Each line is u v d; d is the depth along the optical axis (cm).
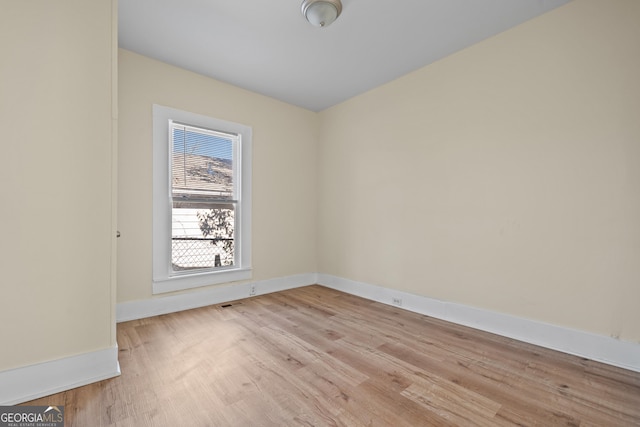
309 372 168
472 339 216
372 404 140
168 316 261
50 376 145
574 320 191
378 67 277
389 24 212
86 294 156
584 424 126
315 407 137
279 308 288
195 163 292
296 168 377
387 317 265
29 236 142
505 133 222
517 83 215
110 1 163
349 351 196
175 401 141
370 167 329
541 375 166
